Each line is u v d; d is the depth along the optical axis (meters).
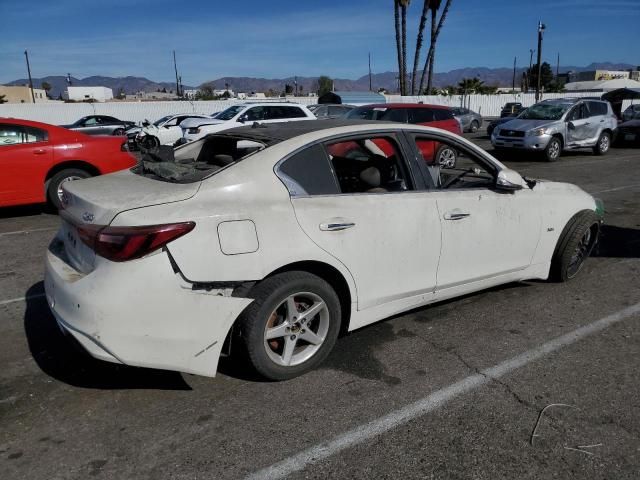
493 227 4.19
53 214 8.58
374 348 3.84
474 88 51.78
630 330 4.14
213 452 2.73
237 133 3.86
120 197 3.04
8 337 4.04
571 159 15.83
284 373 3.34
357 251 3.46
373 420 2.99
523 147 15.11
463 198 4.02
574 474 2.58
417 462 2.66
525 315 4.42
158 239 2.79
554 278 5.10
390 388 3.32
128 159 8.68
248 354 3.19
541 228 4.59
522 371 3.52
